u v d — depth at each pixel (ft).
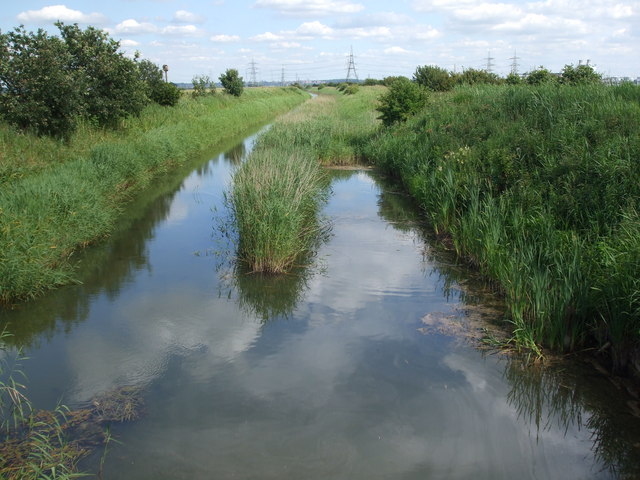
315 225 37.45
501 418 16.33
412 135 56.59
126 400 17.08
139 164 50.70
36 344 20.95
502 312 23.52
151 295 25.98
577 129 35.32
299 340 21.29
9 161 39.40
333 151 65.41
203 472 13.87
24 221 27.43
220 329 22.34
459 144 43.80
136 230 37.58
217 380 18.34
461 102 62.80
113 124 62.90
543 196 29.66
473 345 20.68
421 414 16.46
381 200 46.68
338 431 15.57
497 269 25.26
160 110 81.76
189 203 45.91
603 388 17.75
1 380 18.30
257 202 30.50
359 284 27.25
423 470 14.02
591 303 19.76
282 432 15.49
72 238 31.12
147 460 14.26
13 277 24.17
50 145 46.60
